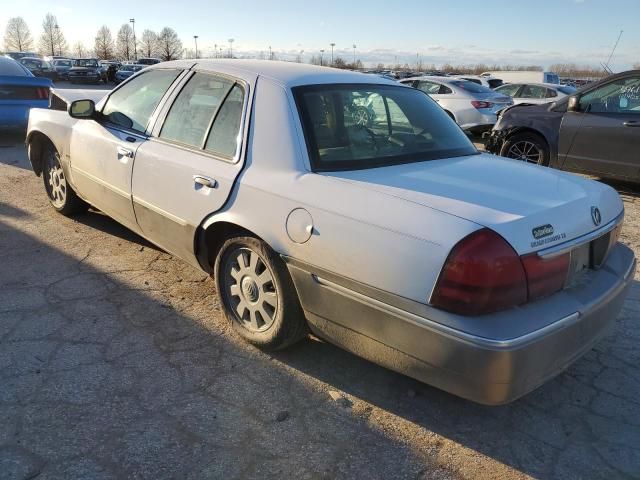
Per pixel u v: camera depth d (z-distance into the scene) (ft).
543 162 26.45
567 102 25.31
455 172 9.39
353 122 10.28
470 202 7.82
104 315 11.58
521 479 7.70
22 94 30.14
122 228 16.81
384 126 10.66
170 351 10.38
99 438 8.04
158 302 12.24
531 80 78.95
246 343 10.73
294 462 7.81
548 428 8.76
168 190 11.37
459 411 9.08
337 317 8.59
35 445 7.82
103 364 9.86
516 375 7.15
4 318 11.25
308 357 10.42
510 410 9.16
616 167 23.58
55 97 19.26
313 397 9.27
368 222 7.94
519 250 7.18
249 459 7.82
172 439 8.11
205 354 10.33
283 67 11.23
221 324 11.40
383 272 7.73
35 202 19.04
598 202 8.86
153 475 7.43
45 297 12.23
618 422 8.95
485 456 8.11
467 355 7.13
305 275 8.80
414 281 7.43
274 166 9.57
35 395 8.91
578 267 8.43
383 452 8.09
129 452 7.80
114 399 8.93
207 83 11.50
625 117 23.03
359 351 8.60
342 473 7.65
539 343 7.22
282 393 9.33
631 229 19.07
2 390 8.98
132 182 12.48
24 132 34.22
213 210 10.26
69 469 7.43
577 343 7.97
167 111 12.13
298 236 8.77
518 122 26.99
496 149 28.45
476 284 7.04
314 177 9.01
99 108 14.48
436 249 7.25
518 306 7.38
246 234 9.95
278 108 9.91
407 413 8.99
